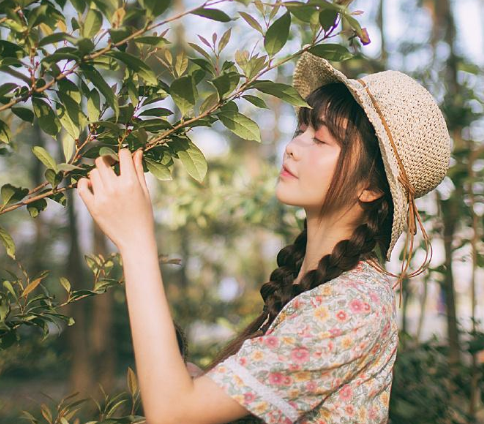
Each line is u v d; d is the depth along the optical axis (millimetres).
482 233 2486
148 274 945
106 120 1011
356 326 1008
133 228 960
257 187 3551
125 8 902
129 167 976
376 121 1130
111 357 4914
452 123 2639
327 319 1000
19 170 8781
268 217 3463
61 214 6406
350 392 1044
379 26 3070
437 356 2371
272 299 1271
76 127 999
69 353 4766
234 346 1236
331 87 1212
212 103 1004
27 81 921
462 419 2379
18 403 2791
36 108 972
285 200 1201
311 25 986
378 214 1200
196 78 1037
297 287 1212
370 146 1166
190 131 1046
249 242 9094
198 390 912
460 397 2406
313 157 1172
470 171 2445
